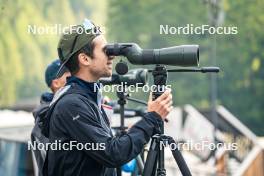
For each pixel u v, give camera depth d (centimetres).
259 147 3475
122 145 828
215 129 3100
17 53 7012
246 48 11156
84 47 857
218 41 11075
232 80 11188
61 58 870
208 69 861
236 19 11244
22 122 2311
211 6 3044
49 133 860
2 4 1555
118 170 905
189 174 862
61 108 839
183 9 10969
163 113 846
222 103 11100
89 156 839
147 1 11238
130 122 1103
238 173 3347
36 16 6381
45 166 867
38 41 7556
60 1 8669
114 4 11406
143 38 11206
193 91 10231
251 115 11181
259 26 11250
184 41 10362
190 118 3291
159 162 864
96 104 861
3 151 2120
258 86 11225
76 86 855
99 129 835
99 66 858
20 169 2100
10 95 6056
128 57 853
